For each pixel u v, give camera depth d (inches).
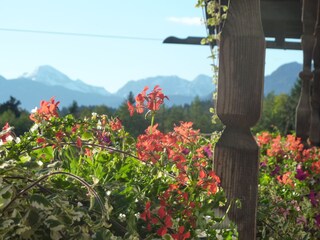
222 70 124.7
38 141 109.7
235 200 123.8
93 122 131.9
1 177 85.7
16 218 82.7
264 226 156.1
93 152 126.6
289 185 199.8
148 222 105.0
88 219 86.7
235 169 124.3
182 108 2356.1
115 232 98.5
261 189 181.0
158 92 128.2
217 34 154.9
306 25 363.9
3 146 102.0
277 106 2199.8
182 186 116.7
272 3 512.4
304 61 366.0
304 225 189.3
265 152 287.6
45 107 119.0
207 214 115.2
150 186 114.1
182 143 137.6
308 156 267.1
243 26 123.8
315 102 380.2
